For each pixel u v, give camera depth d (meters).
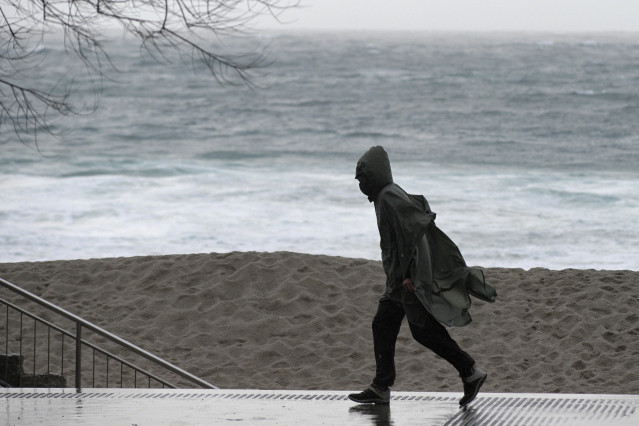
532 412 12.05
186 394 13.53
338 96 138.62
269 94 141.00
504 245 38.84
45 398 13.30
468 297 12.10
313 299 24.91
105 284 26.12
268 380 21.20
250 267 26.28
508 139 88.19
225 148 80.50
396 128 98.69
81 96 130.62
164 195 50.22
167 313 24.44
